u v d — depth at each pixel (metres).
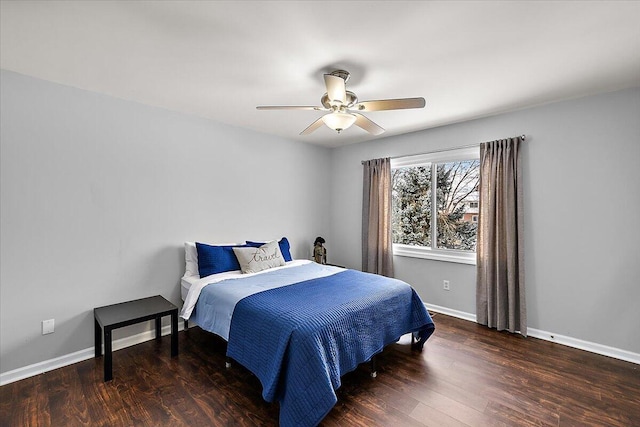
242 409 1.87
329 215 4.81
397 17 1.55
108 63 2.06
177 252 3.08
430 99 2.70
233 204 3.55
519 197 2.94
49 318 2.33
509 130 3.05
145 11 1.51
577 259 2.70
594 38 1.74
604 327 2.59
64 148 2.39
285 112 3.07
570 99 2.70
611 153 2.53
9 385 2.11
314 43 1.80
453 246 3.64
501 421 1.77
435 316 3.51
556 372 2.29
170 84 2.40
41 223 2.29
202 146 3.26
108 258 2.63
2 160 2.13
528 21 1.58
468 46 1.83
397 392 2.05
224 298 2.36
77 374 2.25
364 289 2.47
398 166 4.06
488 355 2.57
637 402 1.94
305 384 1.66
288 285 2.58
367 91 2.53
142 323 2.83
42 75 2.23
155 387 2.09
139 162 2.80
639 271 2.44
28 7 1.46
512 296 2.97
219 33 1.70
